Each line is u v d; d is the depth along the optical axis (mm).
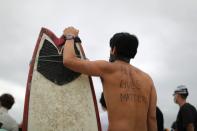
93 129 3605
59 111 3564
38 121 3531
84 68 3307
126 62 3463
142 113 3375
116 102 3293
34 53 3670
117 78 3338
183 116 6312
